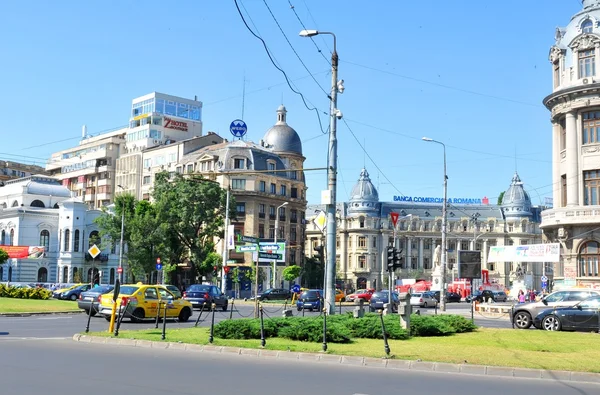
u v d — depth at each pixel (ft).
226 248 185.47
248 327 67.51
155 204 230.89
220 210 241.76
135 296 98.12
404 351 57.52
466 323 81.20
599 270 156.76
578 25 165.89
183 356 55.93
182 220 229.66
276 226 235.40
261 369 48.32
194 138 327.26
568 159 163.73
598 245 157.89
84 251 288.71
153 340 65.21
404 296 73.26
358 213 451.53
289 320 71.82
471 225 466.70
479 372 49.80
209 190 233.76
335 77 91.20
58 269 283.79
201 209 232.12
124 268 291.79
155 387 38.42
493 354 56.29
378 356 54.19
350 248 453.58
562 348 62.34
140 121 368.68
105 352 57.31
